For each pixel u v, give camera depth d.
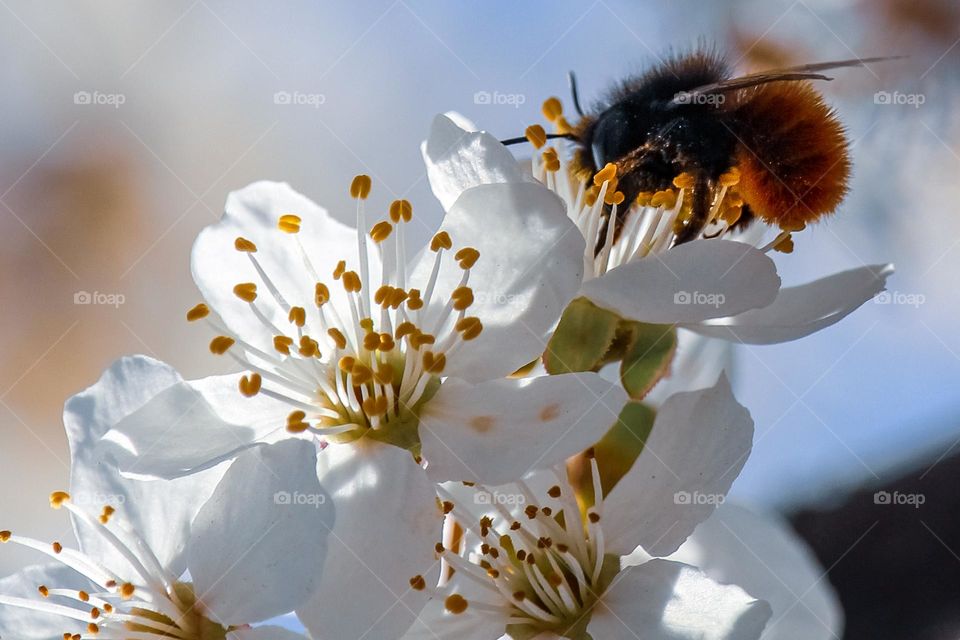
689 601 0.14
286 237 0.15
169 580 0.14
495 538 0.14
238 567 0.14
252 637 0.14
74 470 0.14
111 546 0.14
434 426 0.14
